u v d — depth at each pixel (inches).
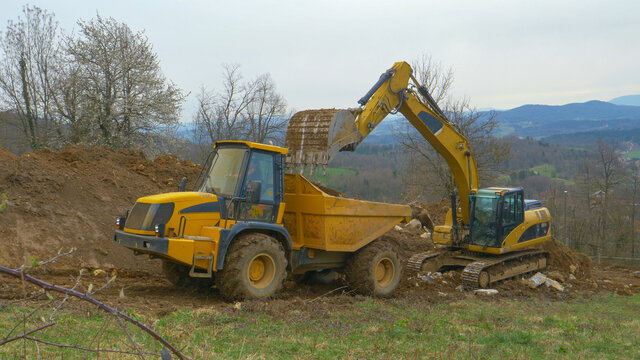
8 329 213.2
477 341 307.0
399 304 404.2
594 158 1612.9
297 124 412.8
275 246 355.9
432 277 579.5
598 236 1486.2
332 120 396.2
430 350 272.8
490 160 1190.9
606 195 1505.9
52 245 414.6
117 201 504.7
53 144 999.0
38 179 466.6
